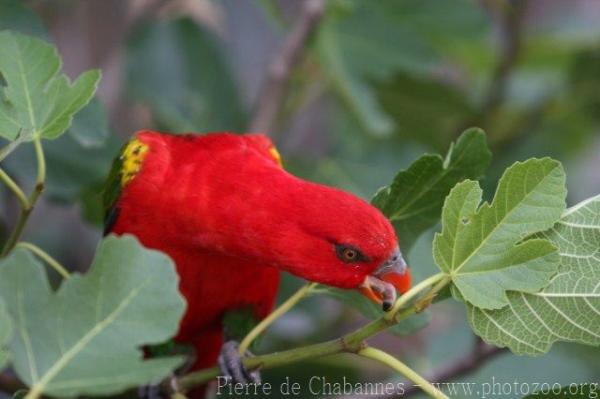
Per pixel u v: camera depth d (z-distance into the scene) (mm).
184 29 2463
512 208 2008
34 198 2064
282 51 2426
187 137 2186
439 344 2396
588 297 2010
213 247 2137
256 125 2428
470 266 2014
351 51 2434
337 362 2381
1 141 2285
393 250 2086
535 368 2367
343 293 2113
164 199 2148
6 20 2215
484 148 2080
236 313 2203
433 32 2459
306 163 2439
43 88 2053
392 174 2447
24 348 1939
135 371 1942
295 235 2096
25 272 1945
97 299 1951
